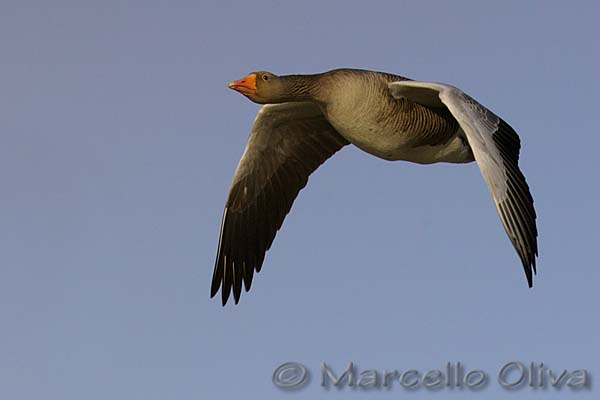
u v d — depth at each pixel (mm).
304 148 19047
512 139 16328
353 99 16969
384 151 17359
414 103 17047
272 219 19250
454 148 17562
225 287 19234
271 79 17359
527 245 15625
